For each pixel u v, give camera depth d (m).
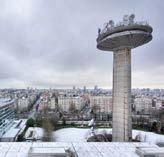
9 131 150.88
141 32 83.44
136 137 131.38
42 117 194.00
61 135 148.12
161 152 37.53
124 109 88.50
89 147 43.38
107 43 91.12
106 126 181.25
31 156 34.53
